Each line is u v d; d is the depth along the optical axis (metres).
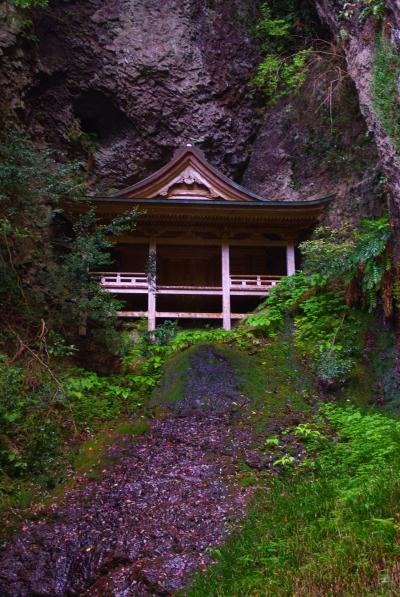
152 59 17.75
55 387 10.46
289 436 9.42
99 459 9.01
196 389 10.64
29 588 6.56
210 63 18.47
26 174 11.76
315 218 15.13
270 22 18.36
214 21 18.78
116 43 17.62
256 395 10.70
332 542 5.76
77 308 12.49
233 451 9.00
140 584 6.34
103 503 7.82
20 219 12.89
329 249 12.52
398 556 5.13
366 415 10.68
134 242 15.42
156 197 15.59
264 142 18.80
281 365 11.84
